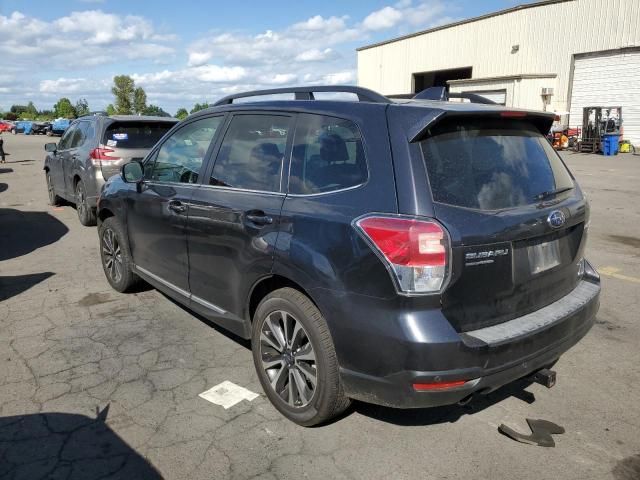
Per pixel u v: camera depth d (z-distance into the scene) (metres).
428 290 2.49
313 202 2.97
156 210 4.33
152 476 2.69
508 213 2.76
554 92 28.61
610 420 3.21
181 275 4.12
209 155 3.90
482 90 29.67
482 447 2.95
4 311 4.91
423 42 35.59
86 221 8.67
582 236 3.34
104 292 5.45
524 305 2.89
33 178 16.25
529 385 3.62
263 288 3.40
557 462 2.82
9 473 2.70
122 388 3.54
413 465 2.79
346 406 3.01
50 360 3.93
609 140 23.73
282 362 3.18
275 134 3.41
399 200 2.59
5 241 7.75
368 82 40.62
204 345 4.21
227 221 3.46
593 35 26.64
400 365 2.53
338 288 2.72
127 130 8.20
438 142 2.74
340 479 2.68
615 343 4.26
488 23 31.38
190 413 3.26
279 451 2.90
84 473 2.71
